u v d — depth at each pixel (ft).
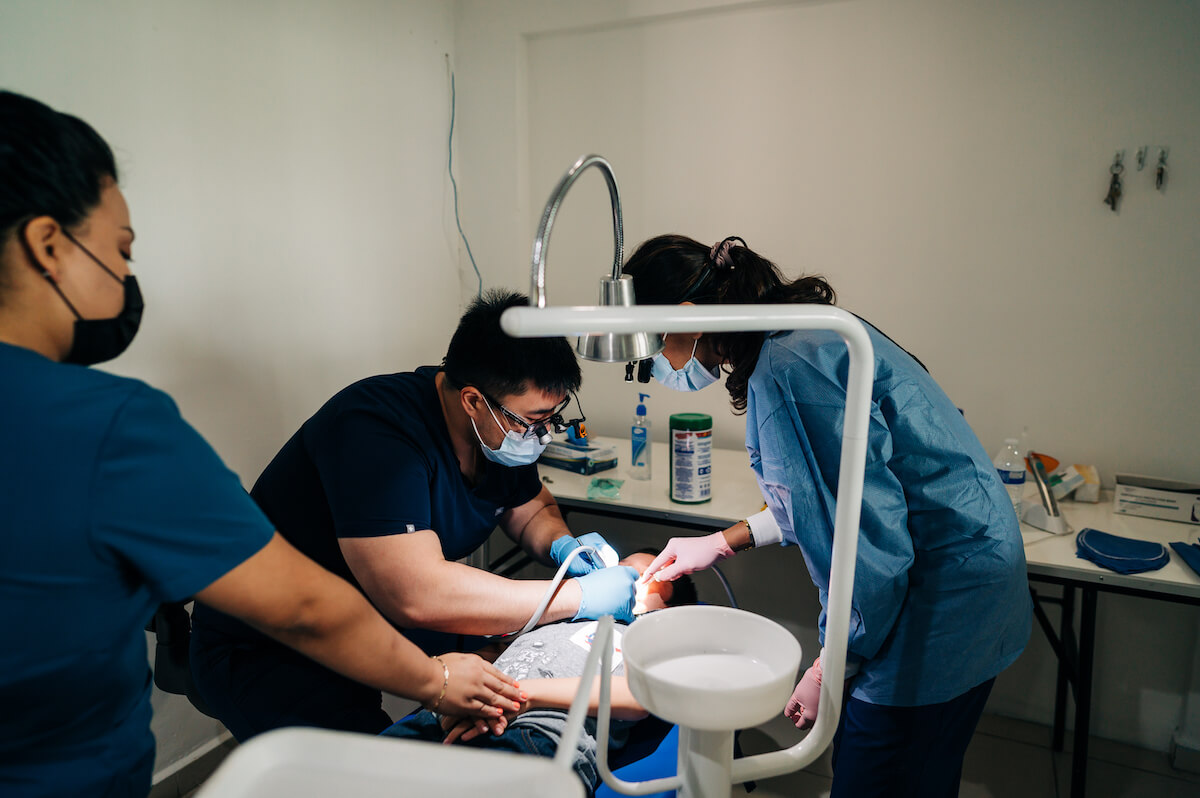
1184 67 6.45
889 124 7.50
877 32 7.39
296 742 1.42
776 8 7.75
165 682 4.87
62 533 1.91
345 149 7.68
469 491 4.88
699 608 2.18
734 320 1.84
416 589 4.17
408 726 3.71
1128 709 7.38
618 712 3.78
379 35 8.00
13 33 4.91
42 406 1.89
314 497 4.53
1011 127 7.07
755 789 6.81
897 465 3.64
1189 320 6.74
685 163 8.44
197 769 6.63
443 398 4.70
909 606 3.74
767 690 1.77
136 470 1.98
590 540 5.72
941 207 7.43
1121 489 6.52
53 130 2.06
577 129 8.91
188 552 2.10
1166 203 6.67
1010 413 7.48
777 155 8.00
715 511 6.50
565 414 9.44
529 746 3.41
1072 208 6.97
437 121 8.98
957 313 7.54
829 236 7.92
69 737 2.15
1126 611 7.24
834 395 3.50
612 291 2.64
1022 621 4.06
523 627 4.57
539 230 2.19
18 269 2.07
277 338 7.07
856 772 3.97
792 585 8.41
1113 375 7.07
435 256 9.12
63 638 2.00
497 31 8.91
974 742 7.44
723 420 8.64
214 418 6.52
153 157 5.86
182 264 6.15
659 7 8.10
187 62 6.06
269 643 4.43
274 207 6.94
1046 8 6.79
